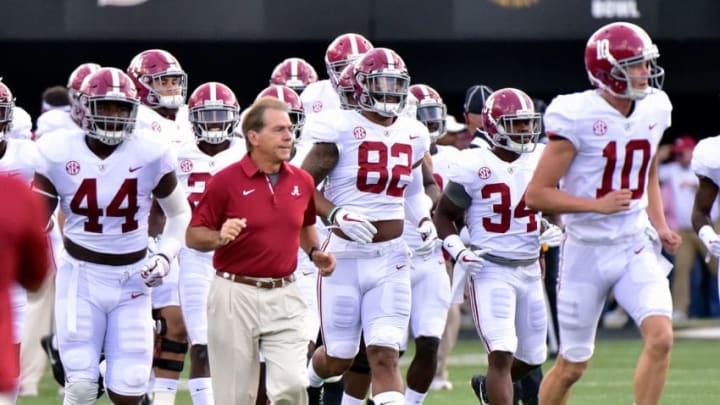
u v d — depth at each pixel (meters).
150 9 47.94
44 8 47.47
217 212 23.67
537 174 25.06
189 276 29.41
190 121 30.80
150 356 25.59
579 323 26.09
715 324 55.47
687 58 52.28
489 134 27.62
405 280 27.23
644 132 25.19
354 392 29.70
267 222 23.67
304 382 23.84
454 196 27.64
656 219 26.53
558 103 25.02
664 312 25.23
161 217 30.28
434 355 28.97
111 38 47.75
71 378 24.94
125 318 25.30
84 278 25.14
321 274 25.72
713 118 61.59
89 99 24.39
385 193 27.16
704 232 27.88
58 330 25.20
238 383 23.95
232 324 23.78
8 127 28.31
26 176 28.53
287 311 23.95
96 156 24.92
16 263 17.03
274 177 24.00
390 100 26.77
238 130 31.69
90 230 25.09
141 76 32.28
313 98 35.12
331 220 26.41
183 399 36.16
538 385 30.48
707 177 27.72
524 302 28.00
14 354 17.00
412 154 27.64
